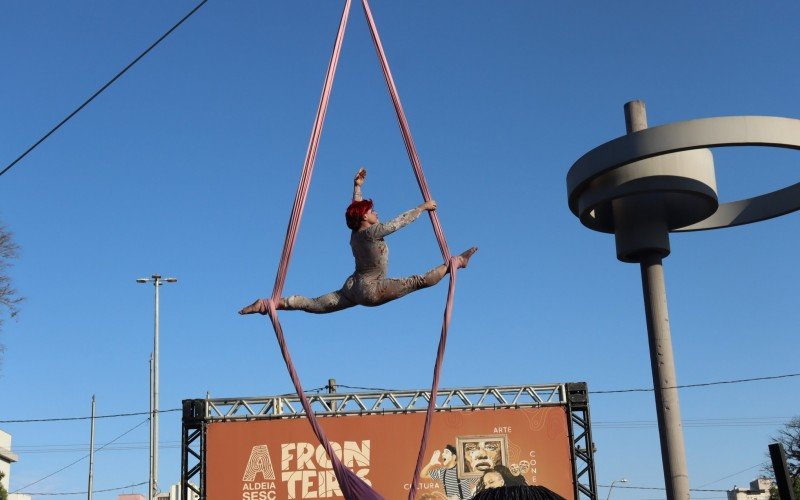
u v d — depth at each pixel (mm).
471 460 27766
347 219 8289
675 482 27906
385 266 8258
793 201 29516
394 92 9047
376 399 28359
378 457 27828
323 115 8789
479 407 28125
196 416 28094
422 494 27578
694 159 28422
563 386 28312
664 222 29328
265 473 27812
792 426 52688
